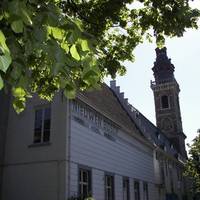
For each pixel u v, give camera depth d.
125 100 38.03
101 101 28.70
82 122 22.05
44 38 2.92
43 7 3.00
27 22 2.71
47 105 21.03
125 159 28.62
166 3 8.52
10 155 21.02
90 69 3.09
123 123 30.03
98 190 22.77
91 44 3.11
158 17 9.20
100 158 23.81
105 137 25.22
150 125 54.56
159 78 80.38
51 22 2.91
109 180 25.03
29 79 3.52
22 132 21.25
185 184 57.03
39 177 19.84
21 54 3.18
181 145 74.56
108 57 9.71
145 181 33.06
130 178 29.03
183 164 56.78
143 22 9.27
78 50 3.00
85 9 9.28
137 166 31.47
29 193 19.83
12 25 2.68
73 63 3.08
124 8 9.66
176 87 80.38
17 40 3.18
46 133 20.61
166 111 77.62
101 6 9.24
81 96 21.92
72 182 19.70
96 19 9.36
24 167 20.42
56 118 20.53
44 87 8.45
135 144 31.98
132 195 28.92
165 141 60.19
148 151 36.09
